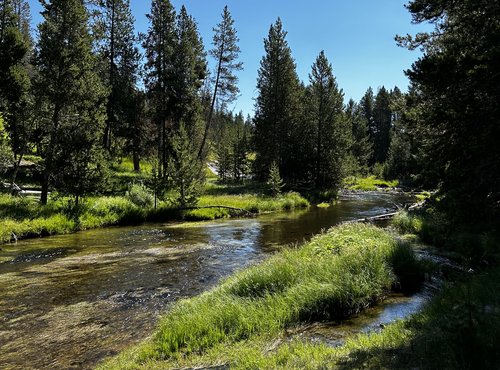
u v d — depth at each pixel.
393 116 95.62
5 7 30.72
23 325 7.89
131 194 26.45
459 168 9.57
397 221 18.56
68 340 7.19
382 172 72.94
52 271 11.95
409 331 5.70
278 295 8.02
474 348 4.34
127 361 6.14
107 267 12.45
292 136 46.47
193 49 40.66
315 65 45.25
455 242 12.91
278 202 31.88
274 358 5.29
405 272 9.76
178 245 16.23
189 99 38.53
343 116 49.00
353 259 9.47
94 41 26.50
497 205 9.41
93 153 21.94
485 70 8.99
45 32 21.69
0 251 14.80
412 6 12.45
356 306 7.76
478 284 7.59
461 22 11.23
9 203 20.34
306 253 11.33
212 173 63.09
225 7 39.22
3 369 6.17
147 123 40.19
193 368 5.61
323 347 5.62
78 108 23.06
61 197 22.28
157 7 37.72
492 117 8.96
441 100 10.23
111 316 8.35
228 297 8.10
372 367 4.50
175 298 9.48
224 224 22.84
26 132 25.45
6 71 28.69
